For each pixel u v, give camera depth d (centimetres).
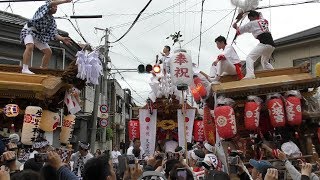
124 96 4100
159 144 1281
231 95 869
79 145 869
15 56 1702
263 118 948
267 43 955
